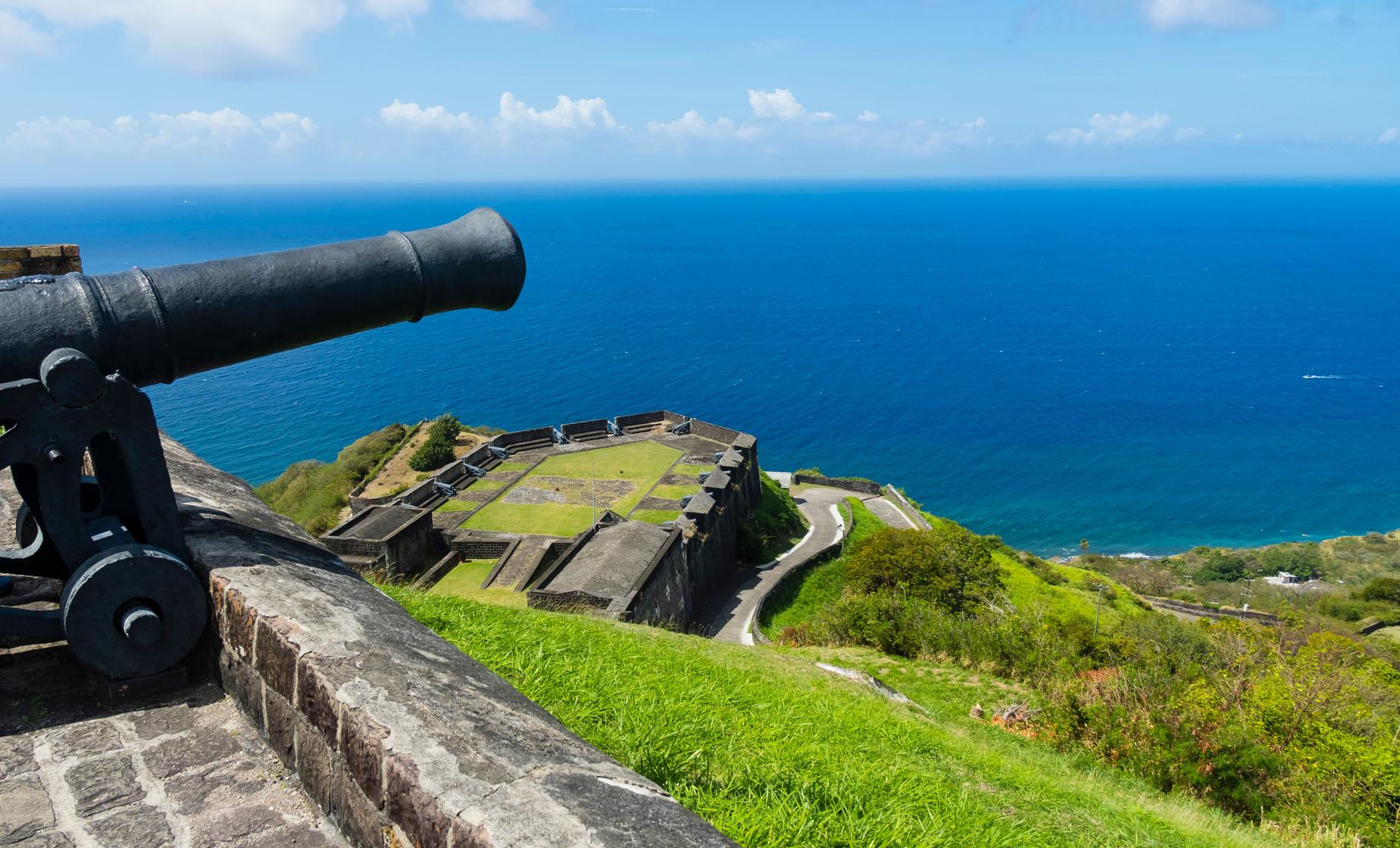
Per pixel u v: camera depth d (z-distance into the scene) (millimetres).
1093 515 74250
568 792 2504
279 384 103625
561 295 180750
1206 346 139750
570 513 32938
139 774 3305
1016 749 12945
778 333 144125
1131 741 13281
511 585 26797
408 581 27016
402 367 115875
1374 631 48812
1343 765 12234
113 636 3758
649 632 12906
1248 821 11922
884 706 12250
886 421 96500
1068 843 7309
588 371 115812
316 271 5066
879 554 32562
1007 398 106812
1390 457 89500
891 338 141625
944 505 75312
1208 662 18297
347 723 2848
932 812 5438
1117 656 20109
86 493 5074
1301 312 170375
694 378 113375
